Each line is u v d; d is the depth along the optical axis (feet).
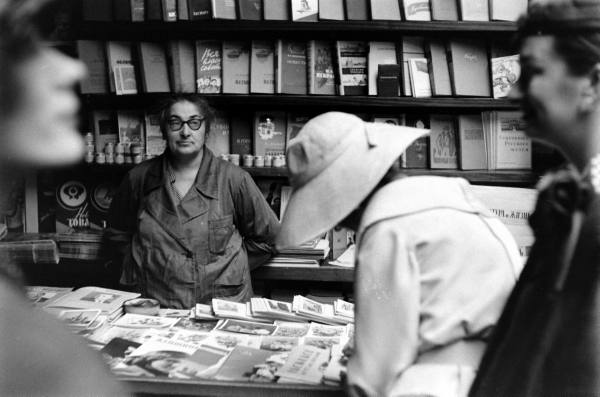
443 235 3.89
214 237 9.32
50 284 11.59
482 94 10.80
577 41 2.86
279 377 5.11
